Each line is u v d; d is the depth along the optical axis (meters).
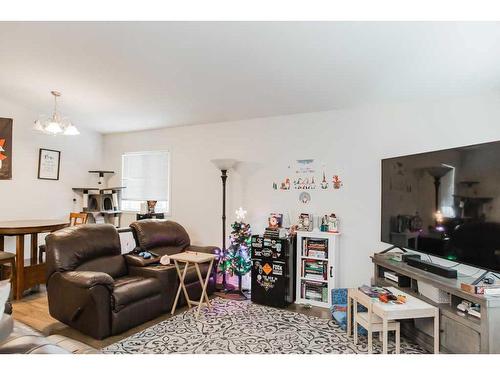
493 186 2.22
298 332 2.96
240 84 3.46
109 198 5.61
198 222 4.91
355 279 3.74
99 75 3.53
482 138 3.12
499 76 2.81
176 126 5.11
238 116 4.44
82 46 2.94
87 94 4.10
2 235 3.82
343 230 3.82
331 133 3.94
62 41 2.88
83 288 2.78
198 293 3.83
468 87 3.04
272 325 3.12
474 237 2.34
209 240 4.81
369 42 2.49
